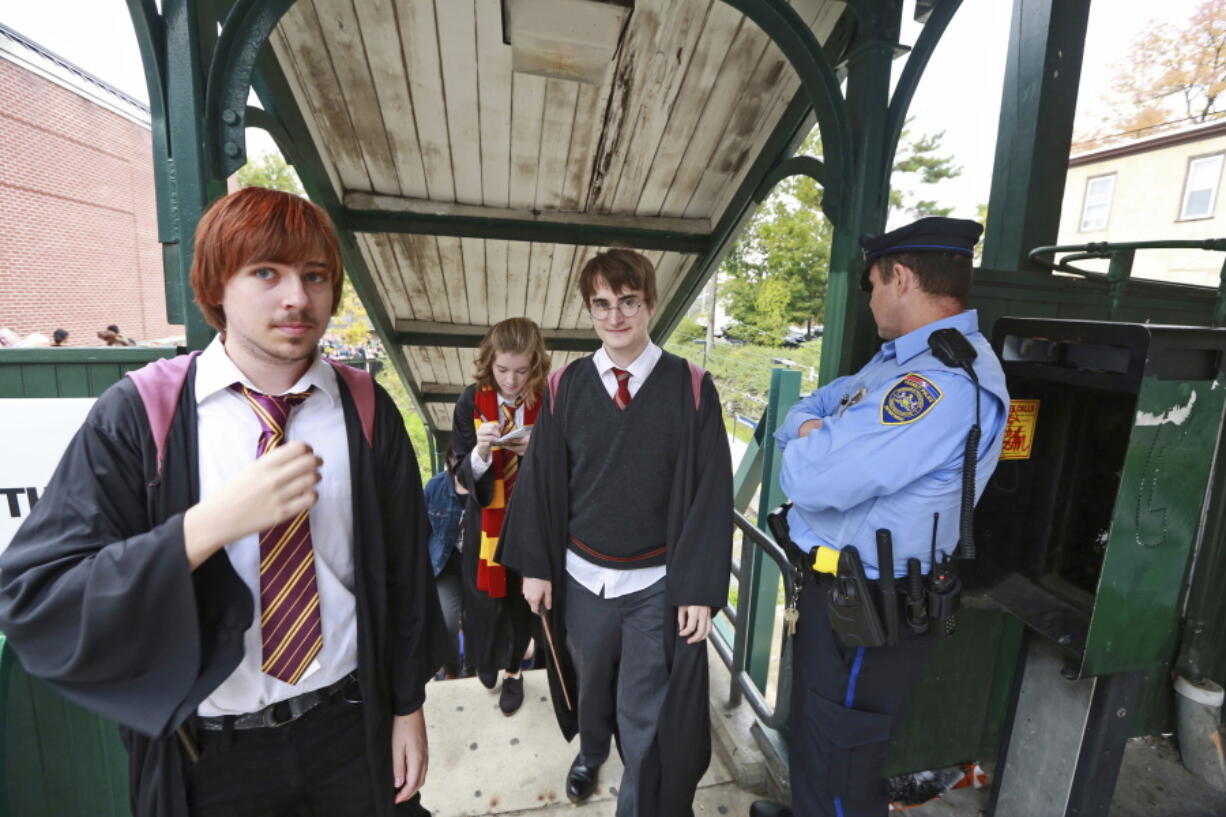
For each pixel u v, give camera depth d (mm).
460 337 4238
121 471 749
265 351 771
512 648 2092
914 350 1200
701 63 2232
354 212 2943
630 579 1476
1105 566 1060
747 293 19422
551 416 1504
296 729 907
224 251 718
